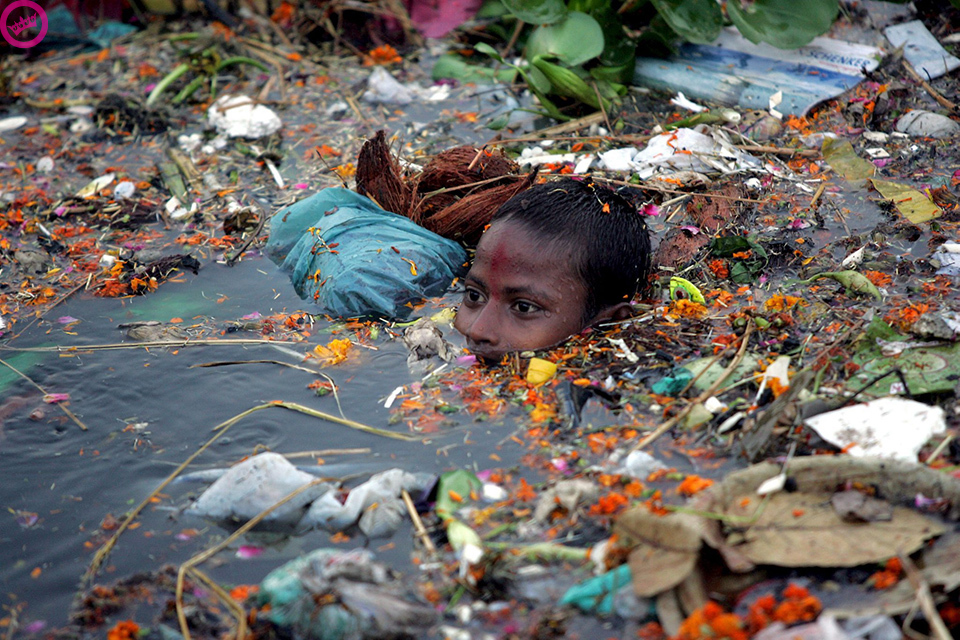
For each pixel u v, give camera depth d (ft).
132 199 17.88
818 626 7.61
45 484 10.82
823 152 17.03
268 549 9.68
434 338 12.78
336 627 8.41
